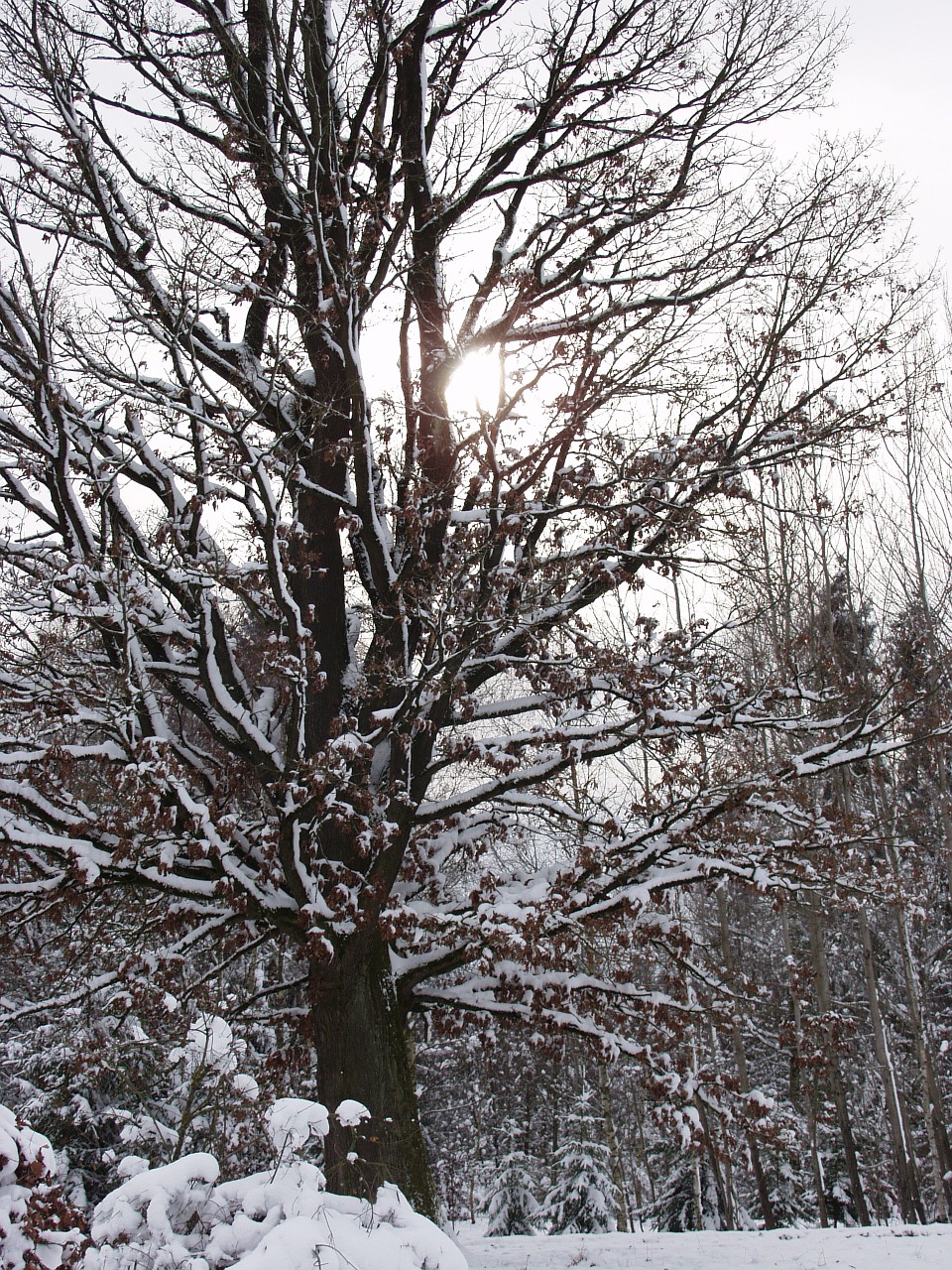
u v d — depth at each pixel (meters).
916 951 25.19
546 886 9.48
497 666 10.72
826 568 18.12
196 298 9.32
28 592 9.24
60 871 8.68
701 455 10.70
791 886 10.09
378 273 10.59
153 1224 4.00
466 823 11.02
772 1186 25.66
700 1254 12.84
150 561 9.17
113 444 10.20
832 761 9.88
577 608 10.91
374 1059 8.77
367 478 10.24
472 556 9.71
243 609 12.18
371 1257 3.90
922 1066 19.12
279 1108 4.76
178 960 8.84
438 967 9.86
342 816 8.59
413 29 11.46
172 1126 11.53
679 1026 9.75
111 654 10.07
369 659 10.20
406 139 11.88
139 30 10.64
